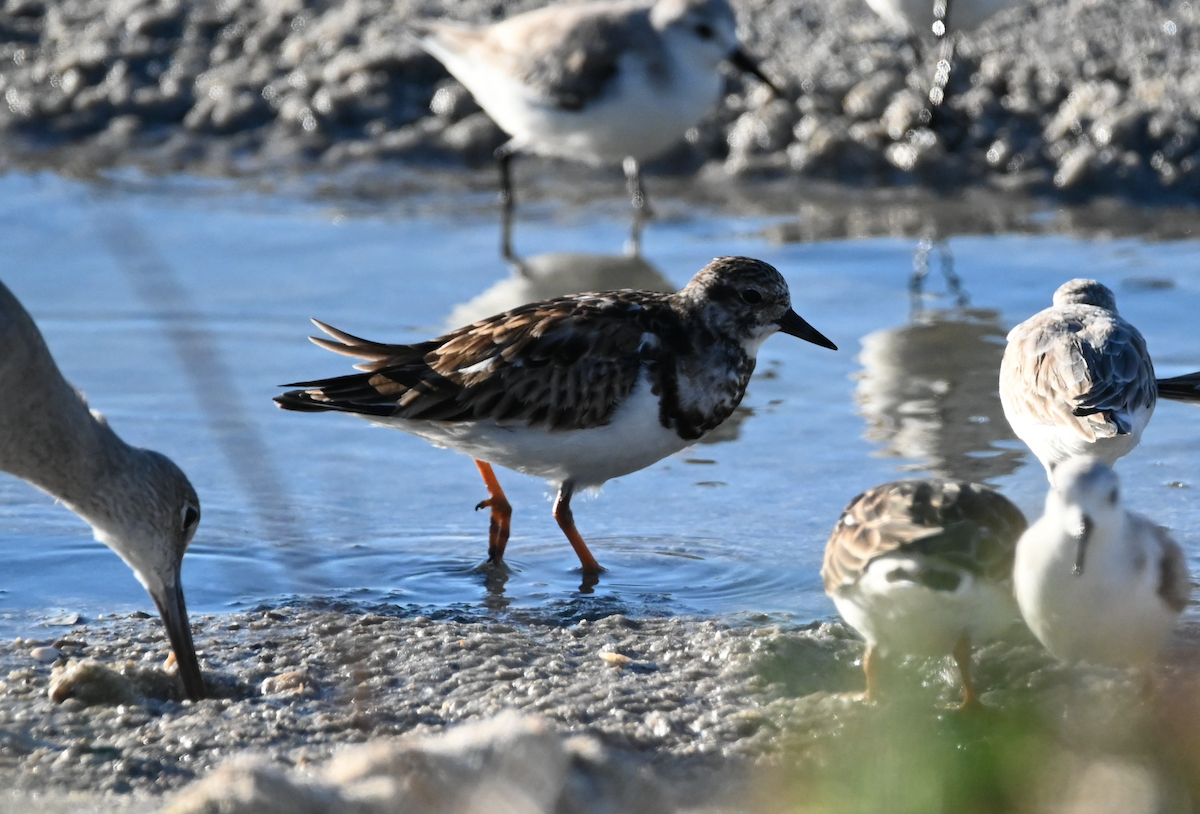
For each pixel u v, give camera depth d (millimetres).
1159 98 20875
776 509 12430
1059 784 6578
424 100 23016
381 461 13484
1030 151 20719
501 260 18188
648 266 17953
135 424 13938
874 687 9016
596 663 9852
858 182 20938
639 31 18984
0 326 9531
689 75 19125
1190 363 14648
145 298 16516
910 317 16344
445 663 9805
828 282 17406
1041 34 23000
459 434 11461
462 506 12773
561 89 19016
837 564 8695
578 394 11289
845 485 12727
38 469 9953
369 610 10805
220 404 13930
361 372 11562
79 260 17906
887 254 18312
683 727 8852
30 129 22688
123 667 9594
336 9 24750
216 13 24688
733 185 21125
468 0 24578
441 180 21500
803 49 23328
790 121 21703
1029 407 11750
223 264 17828
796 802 7062
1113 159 20203
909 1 20719
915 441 13484
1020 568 8625
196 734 8742
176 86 23234
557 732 7508
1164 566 8641
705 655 9898
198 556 11648
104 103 22984
